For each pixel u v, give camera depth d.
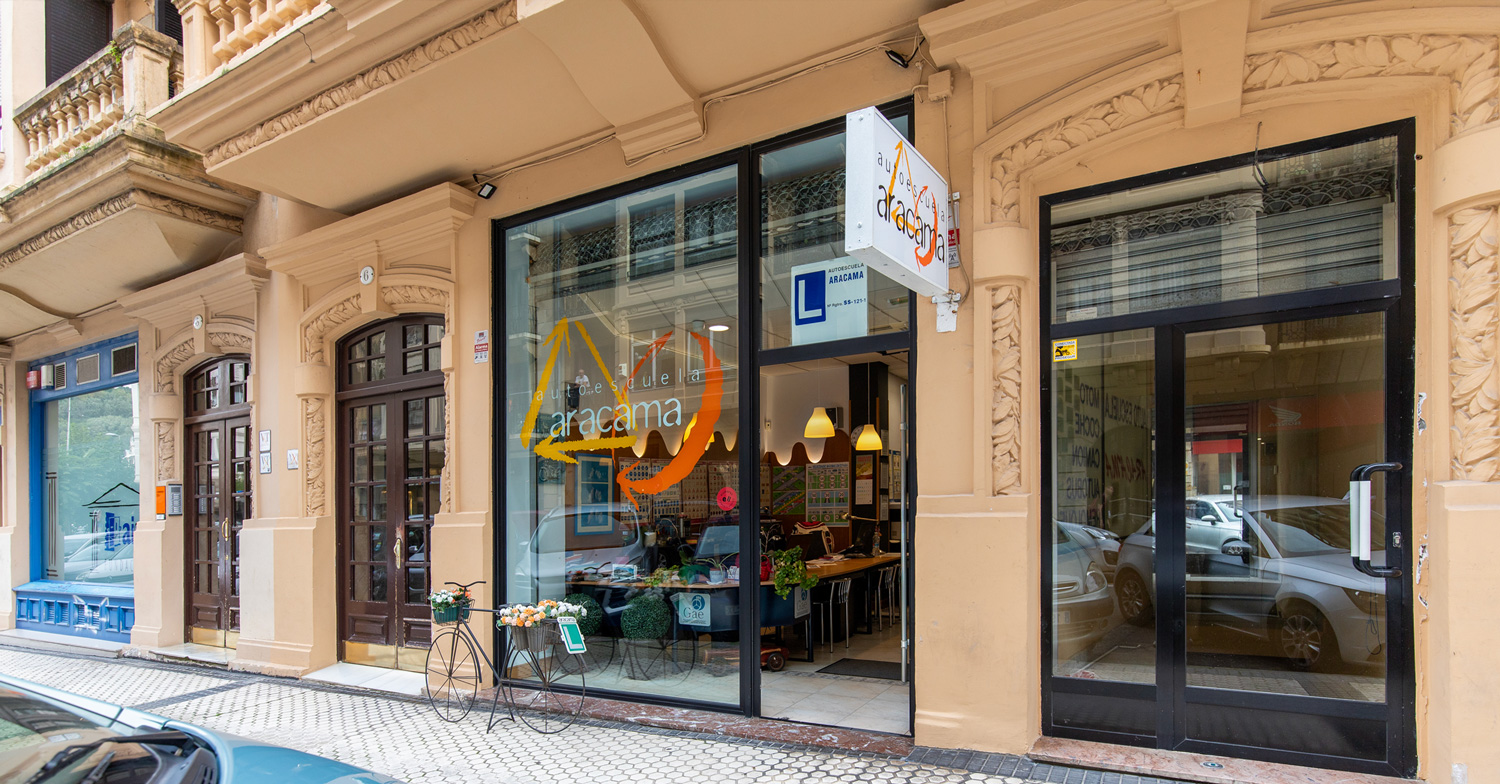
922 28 4.20
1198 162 3.96
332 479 7.36
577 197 5.94
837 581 7.16
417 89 5.12
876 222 3.41
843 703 5.21
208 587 8.72
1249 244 3.93
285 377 7.43
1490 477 3.23
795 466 8.98
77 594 9.78
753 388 5.16
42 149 8.42
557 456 6.12
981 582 4.14
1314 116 3.72
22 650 9.43
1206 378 4.00
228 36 6.43
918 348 4.45
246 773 2.23
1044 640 4.23
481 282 6.26
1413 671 3.46
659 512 5.61
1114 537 4.15
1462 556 3.22
